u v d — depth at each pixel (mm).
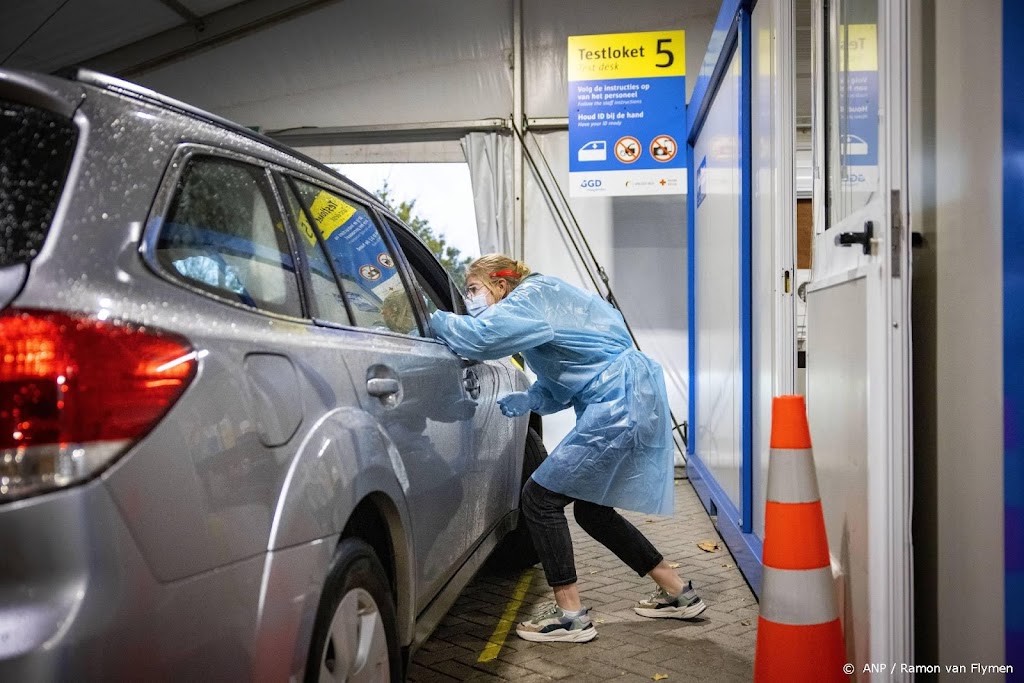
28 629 1223
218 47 8906
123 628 1289
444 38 8750
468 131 8703
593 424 3346
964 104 1916
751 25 4391
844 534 2496
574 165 7859
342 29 8836
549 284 3461
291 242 2084
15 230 1409
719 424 5652
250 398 1610
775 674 2260
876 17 2350
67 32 8312
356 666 1954
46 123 1524
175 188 1655
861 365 2312
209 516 1459
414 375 2533
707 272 6391
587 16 8641
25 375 1280
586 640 3402
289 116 8875
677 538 5344
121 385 1347
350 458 1921
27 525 1245
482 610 3855
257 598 1553
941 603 2084
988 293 1800
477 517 3197
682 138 7758
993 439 1776
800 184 5688
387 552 2354
